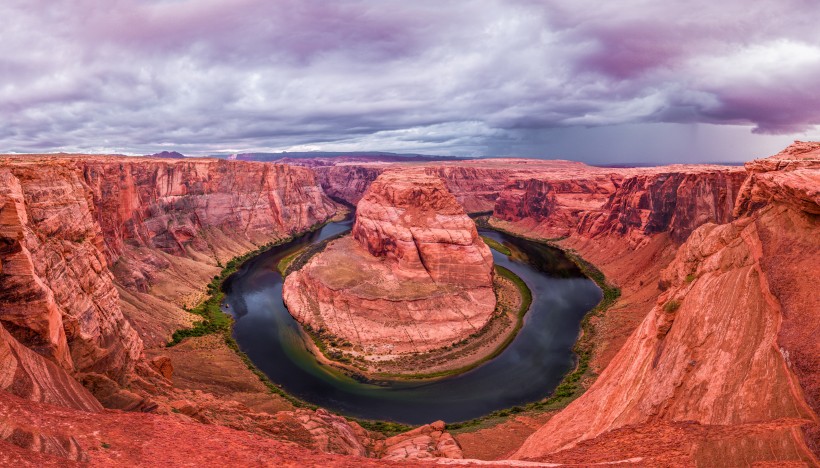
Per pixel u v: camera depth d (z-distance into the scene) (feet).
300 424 117.60
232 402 120.26
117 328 124.98
